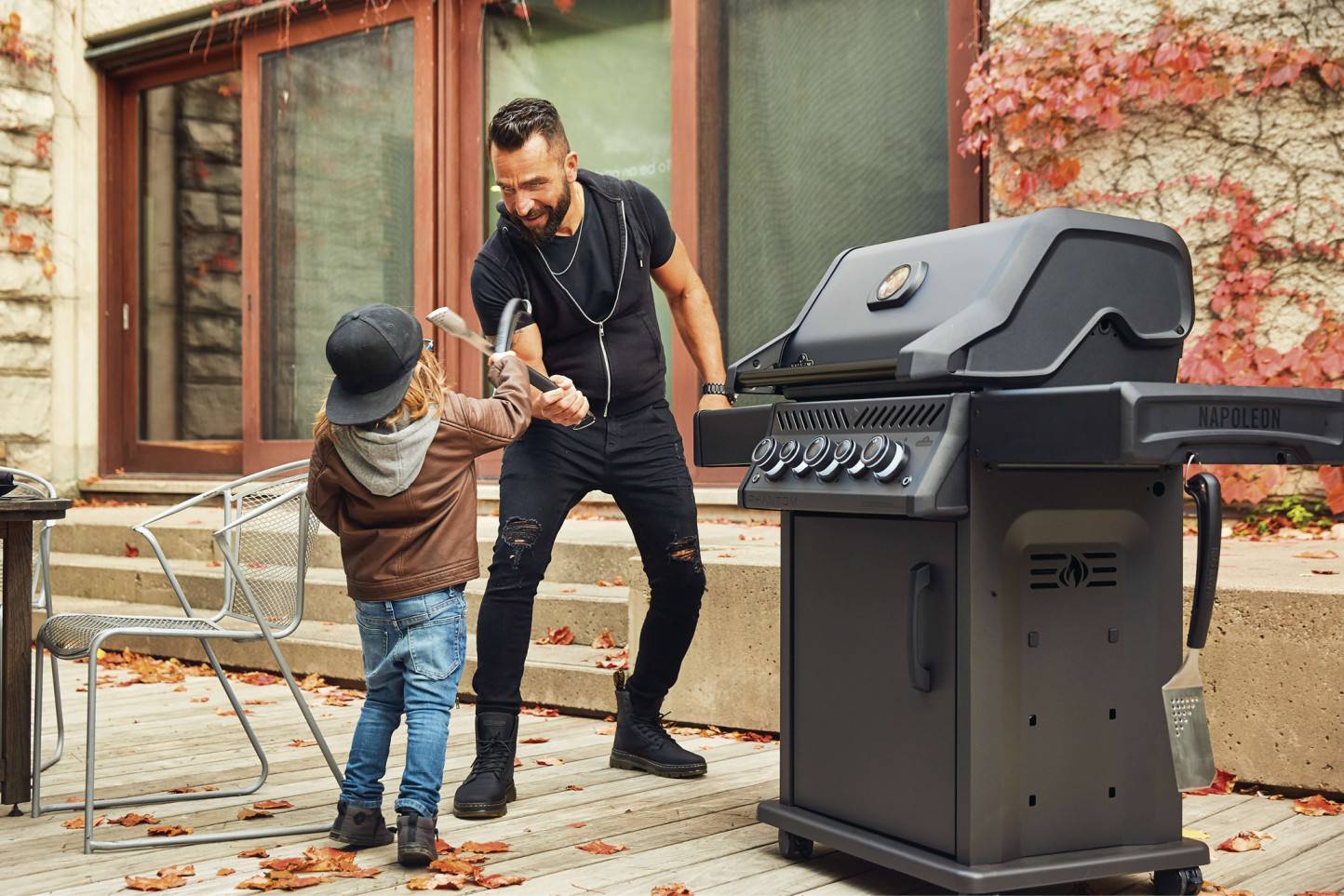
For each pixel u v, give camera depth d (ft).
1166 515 8.31
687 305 11.64
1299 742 10.25
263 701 15.83
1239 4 16.16
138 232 28.63
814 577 9.00
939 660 7.96
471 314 23.89
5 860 9.23
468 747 12.97
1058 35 17.25
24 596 10.71
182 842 9.61
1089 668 8.08
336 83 25.40
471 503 9.26
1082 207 17.28
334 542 20.40
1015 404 7.45
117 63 28.30
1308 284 15.94
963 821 7.76
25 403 27.22
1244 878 8.38
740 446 9.34
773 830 9.83
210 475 27.58
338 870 8.75
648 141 21.85
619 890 8.38
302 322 26.00
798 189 20.30
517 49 23.34
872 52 19.61
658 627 11.50
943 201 19.02
